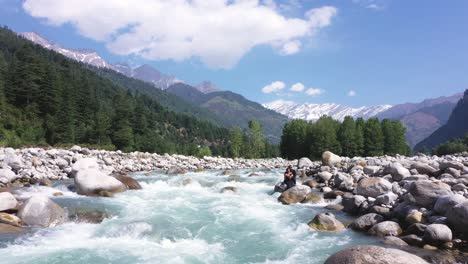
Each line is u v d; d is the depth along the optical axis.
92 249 11.26
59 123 76.12
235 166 49.28
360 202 16.16
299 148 101.50
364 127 102.25
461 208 11.24
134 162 40.09
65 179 26.86
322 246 11.80
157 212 15.85
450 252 10.55
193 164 45.97
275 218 15.50
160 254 10.95
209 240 12.44
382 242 11.81
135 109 100.25
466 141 139.88
